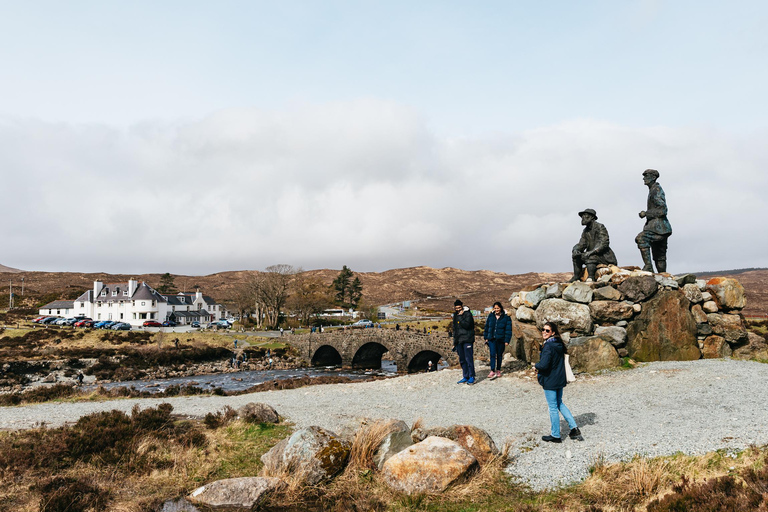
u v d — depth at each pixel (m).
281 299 105.19
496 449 7.82
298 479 7.10
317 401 13.71
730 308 15.43
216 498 6.77
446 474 6.78
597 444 7.89
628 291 14.95
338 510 6.32
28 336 68.12
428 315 128.88
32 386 45.19
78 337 69.62
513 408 11.29
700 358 14.62
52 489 6.98
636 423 8.91
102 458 8.32
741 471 6.03
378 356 68.25
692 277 15.89
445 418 10.77
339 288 152.88
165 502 6.87
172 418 11.59
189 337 75.94
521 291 17.81
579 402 11.17
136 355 59.88
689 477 6.16
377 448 7.93
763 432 7.44
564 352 8.45
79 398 17.14
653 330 14.52
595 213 16.72
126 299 102.44
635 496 5.99
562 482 6.70
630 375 13.14
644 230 16.27
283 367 65.50
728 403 9.64
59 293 131.75
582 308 14.98
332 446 7.62
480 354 37.19
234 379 50.47
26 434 9.59
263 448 8.98
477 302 144.25
